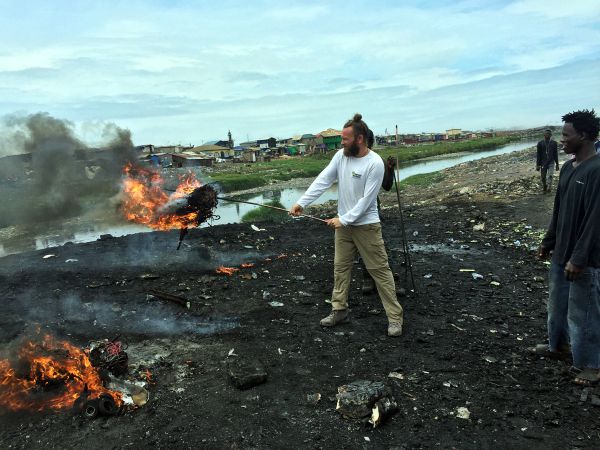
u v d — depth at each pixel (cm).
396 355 418
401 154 6159
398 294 584
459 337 455
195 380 380
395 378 376
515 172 2028
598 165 332
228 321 514
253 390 363
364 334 467
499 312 522
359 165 436
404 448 289
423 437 301
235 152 8600
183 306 565
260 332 479
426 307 541
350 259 477
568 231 362
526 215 1080
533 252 777
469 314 518
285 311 541
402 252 813
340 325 493
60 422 326
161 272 736
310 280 673
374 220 446
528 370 386
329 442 298
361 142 432
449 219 1109
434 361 405
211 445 296
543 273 665
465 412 326
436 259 759
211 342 457
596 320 349
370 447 292
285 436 304
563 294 382
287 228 1121
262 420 322
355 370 392
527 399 343
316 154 7994
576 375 368
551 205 1160
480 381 370
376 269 455
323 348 437
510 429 307
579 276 348
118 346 394
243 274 710
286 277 692
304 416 326
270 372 392
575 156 358
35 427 321
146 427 317
